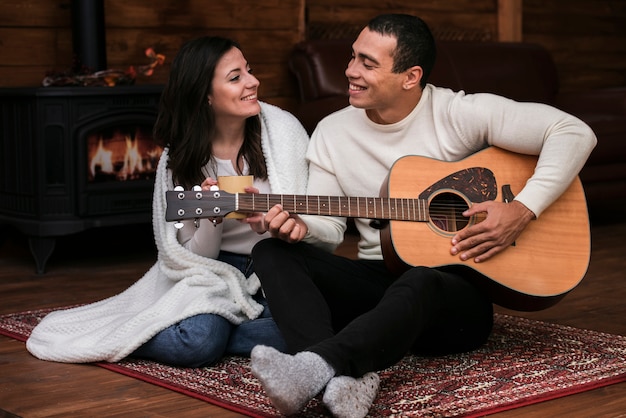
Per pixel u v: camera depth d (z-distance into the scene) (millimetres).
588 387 2203
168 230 2521
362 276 2357
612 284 3564
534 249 2389
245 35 5180
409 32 2363
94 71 4238
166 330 2420
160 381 2293
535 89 5656
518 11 6266
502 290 2348
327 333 2047
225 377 2326
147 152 4141
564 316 3039
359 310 2373
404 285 2084
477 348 2537
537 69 5719
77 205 3943
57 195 3926
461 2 6074
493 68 5523
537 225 2412
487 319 2432
